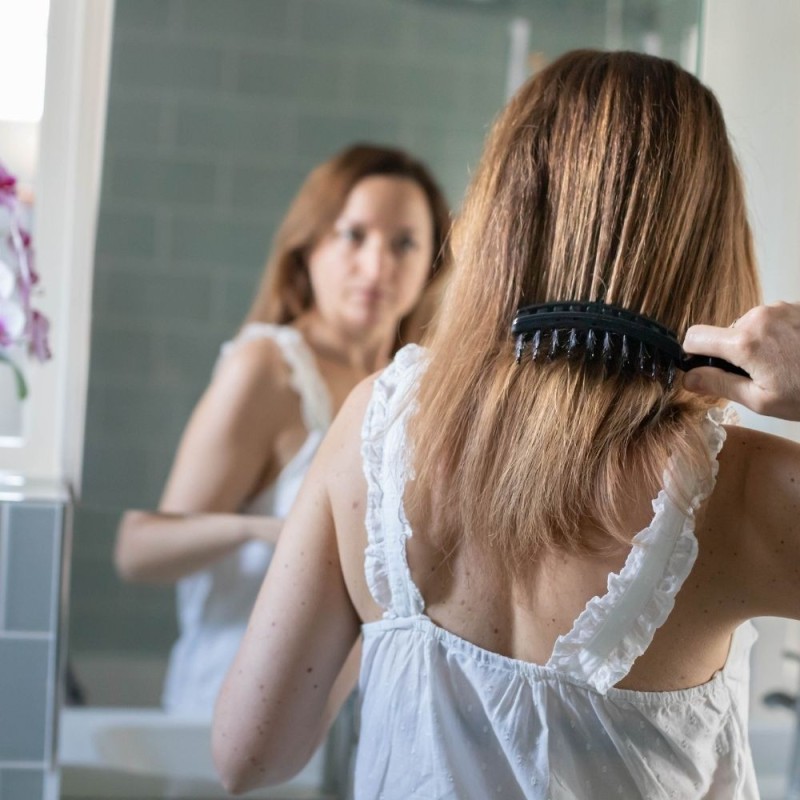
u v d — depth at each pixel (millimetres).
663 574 632
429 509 682
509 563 655
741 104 1152
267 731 769
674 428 643
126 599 1254
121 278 1260
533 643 664
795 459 640
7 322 1181
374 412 729
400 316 1301
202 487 1271
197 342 1273
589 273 678
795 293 1142
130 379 1263
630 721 655
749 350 606
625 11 1240
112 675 1251
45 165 1249
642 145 683
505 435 652
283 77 1262
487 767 674
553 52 1276
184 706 1266
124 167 1249
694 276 687
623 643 640
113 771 1251
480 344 688
